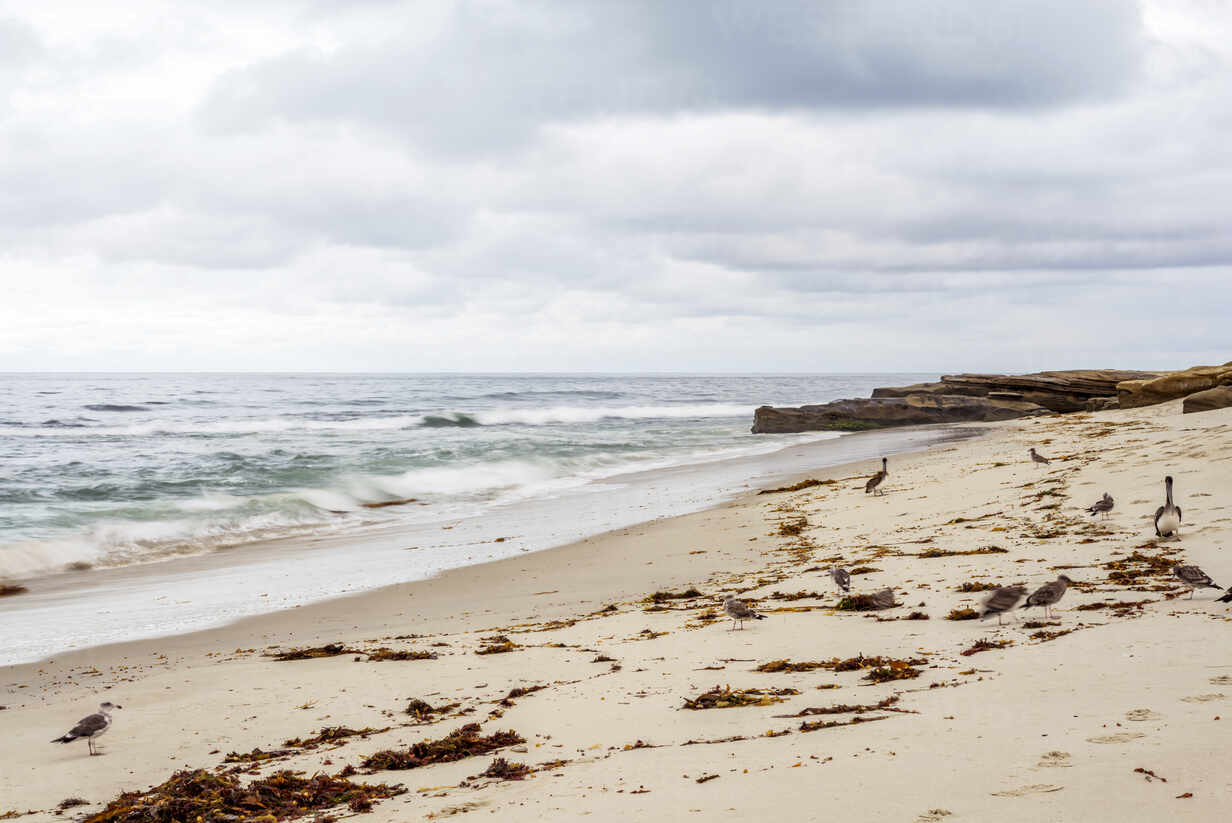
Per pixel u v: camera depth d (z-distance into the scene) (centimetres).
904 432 6016
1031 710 739
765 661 1091
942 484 2775
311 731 986
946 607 1297
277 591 1964
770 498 3027
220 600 1891
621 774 709
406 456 4484
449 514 3045
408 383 19050
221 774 831
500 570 2086
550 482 3822
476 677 1158
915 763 631
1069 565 1475
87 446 5072
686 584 1800
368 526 2848
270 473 3850
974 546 1780
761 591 1606
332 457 4416
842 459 4338
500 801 677
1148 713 688
